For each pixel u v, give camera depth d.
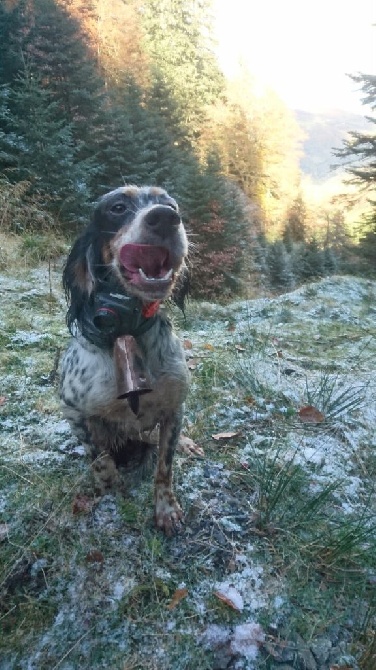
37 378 0.92
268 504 0.64
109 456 0.63
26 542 0.57
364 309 1.70
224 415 0.85
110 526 0.60
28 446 0.72
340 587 0.56
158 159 3.99
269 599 0.54
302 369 1.08
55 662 0.48
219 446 0.77
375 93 5.49
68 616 0.52
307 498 0.68
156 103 5.62
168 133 4.74
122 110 3.85
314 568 0.58
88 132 3.38
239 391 0.92
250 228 4.76
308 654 0.50
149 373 0.57
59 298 1.43
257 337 1.26
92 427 0.62
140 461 0.70
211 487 0.68
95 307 0.57
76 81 3.50
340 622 0.53
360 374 1.07
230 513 0.64
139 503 0.64
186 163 4.15
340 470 0.75
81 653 0.49
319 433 0.83
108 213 0.57
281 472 0.69
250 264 3.68
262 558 0.58
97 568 0.55
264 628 0.51
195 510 0.64
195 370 0.98
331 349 1.25
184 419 0.82
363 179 5.60
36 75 3.35
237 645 0.50
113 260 0.55
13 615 0.52
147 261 0.51
